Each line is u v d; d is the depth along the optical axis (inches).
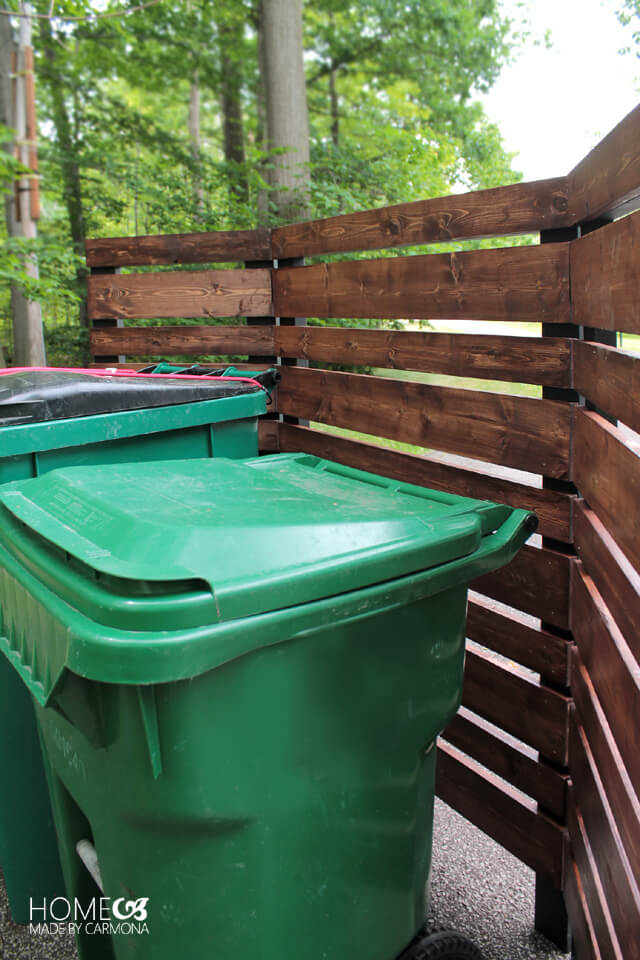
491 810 95.3
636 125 53.6
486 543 65.1
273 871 56.9
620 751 58.6
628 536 54.1
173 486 67.0
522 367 83.6
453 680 67.1
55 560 55.4
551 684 85.7
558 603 83.0
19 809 85.8
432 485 99.0
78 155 517.7
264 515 58.2
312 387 120.6
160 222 467.8
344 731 58.1
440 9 643.5
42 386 85.5
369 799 61.7
